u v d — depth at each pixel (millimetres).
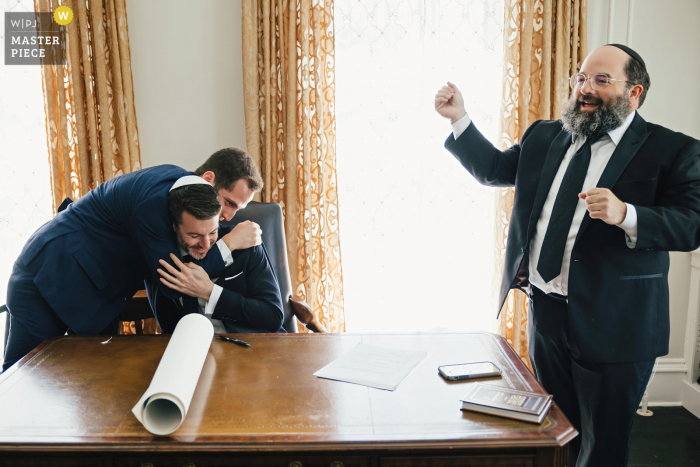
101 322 1886
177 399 1163
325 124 2842
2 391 1360
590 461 1771
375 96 2906
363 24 2854
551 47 2773
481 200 2988
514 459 1144
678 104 2838
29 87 2932
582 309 1664
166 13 2824
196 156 2953
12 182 2986
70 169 2854
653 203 1631
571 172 1732
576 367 1745
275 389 1357
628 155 1653
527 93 2777
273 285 1962
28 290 1823
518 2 2732
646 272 1654
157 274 1743
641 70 1673
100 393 1344
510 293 2936
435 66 2875
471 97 2900
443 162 2951
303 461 1151
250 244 1899
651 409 2908
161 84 2883
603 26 2830
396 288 3059
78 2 2678
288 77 2760
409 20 2850
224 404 1278
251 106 2768
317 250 2910
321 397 1313
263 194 2885
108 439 1139
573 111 1741
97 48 2717
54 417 1228
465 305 3074
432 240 3014
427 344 1683
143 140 2924
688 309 2898
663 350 1702
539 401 1242
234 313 1814
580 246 1674
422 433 1152
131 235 1801
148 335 1770
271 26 2752
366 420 1204
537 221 1844
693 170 1580
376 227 3012
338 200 2949
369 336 1756
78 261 1811
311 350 1629
